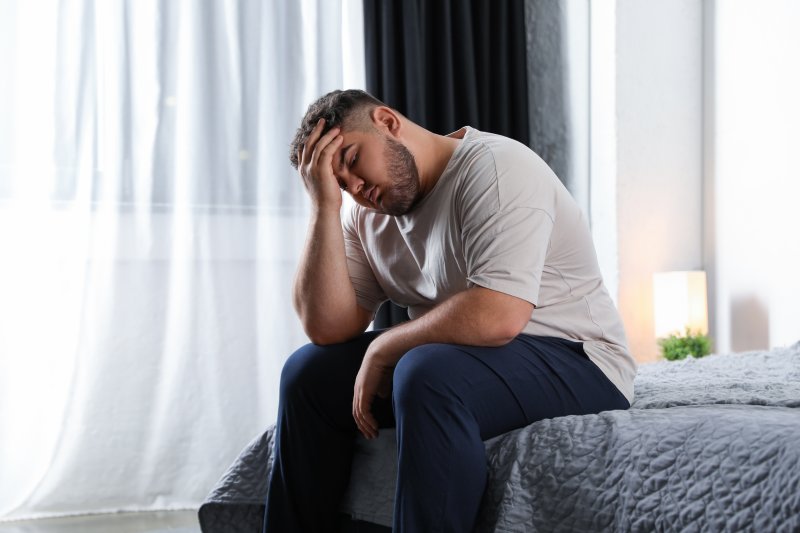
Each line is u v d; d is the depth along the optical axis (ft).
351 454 5.46
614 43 11.55
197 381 10.23
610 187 11.63
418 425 4.42
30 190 9.58
